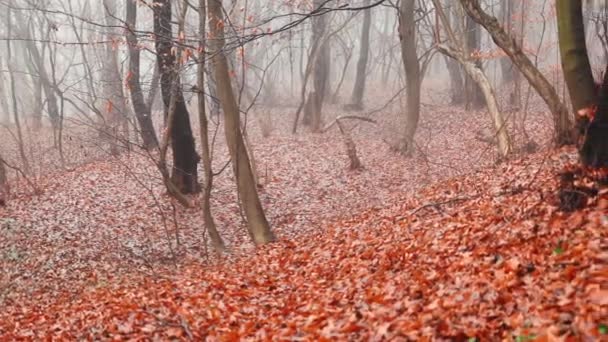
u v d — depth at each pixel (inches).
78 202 673.6
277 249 451.2
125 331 290.0
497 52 936.3
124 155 871.7
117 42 493.7
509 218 297.3
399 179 749.3
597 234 227.0
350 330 231.5
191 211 660.1
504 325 188.5
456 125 1006.4
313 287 321.4
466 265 257.3
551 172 378.0
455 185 488.1
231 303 320.8
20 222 608.4
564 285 194.5
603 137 251.3
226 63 474.0
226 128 490.0
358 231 422.6
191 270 454.3
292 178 789.9
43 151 1044.5
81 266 510.9
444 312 214.7
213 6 446.0
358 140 1019.3
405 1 839.1
